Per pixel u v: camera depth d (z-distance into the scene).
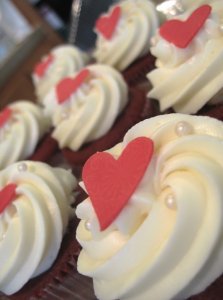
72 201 0.18
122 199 0.13
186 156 0.13
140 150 0.13
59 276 0.16
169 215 0.12
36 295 0.17
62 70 0.28
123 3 0.25
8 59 0.33
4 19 0.37
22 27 0.37
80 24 0.31
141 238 0.12
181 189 0.12
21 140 0.24
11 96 0.32
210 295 0.12
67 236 0.17
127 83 0.23
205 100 0.16
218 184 0.12
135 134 0.14
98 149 0.21
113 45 0.24
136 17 0.24
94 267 0.13
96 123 0.21
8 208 0.17
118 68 0.24
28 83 0.34
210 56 0.16
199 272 0.12
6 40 0.37
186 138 0.13
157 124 0.14
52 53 0.30
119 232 0.13
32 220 0.17
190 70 0.17
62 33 0.40
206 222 0.12
